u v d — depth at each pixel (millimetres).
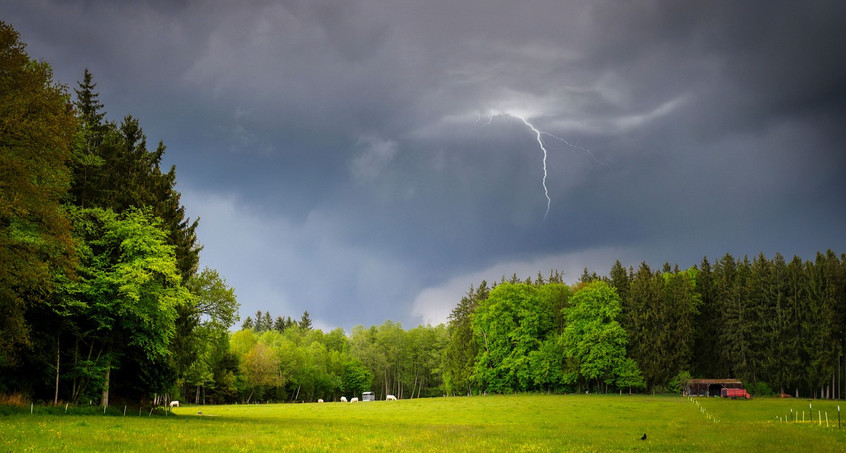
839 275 95625
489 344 101938
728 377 101062
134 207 44750
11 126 26688
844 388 93750
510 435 34062
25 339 33062
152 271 40875
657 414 60719
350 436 31094
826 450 25734
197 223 54656
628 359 91438
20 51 28766
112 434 24844
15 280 29453
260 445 24016
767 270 102438
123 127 51906
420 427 41969
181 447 21438
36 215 29266
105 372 42562
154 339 42219
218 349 95438
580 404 74625
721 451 25469
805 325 91938
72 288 37031
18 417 29828
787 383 91375
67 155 31000
